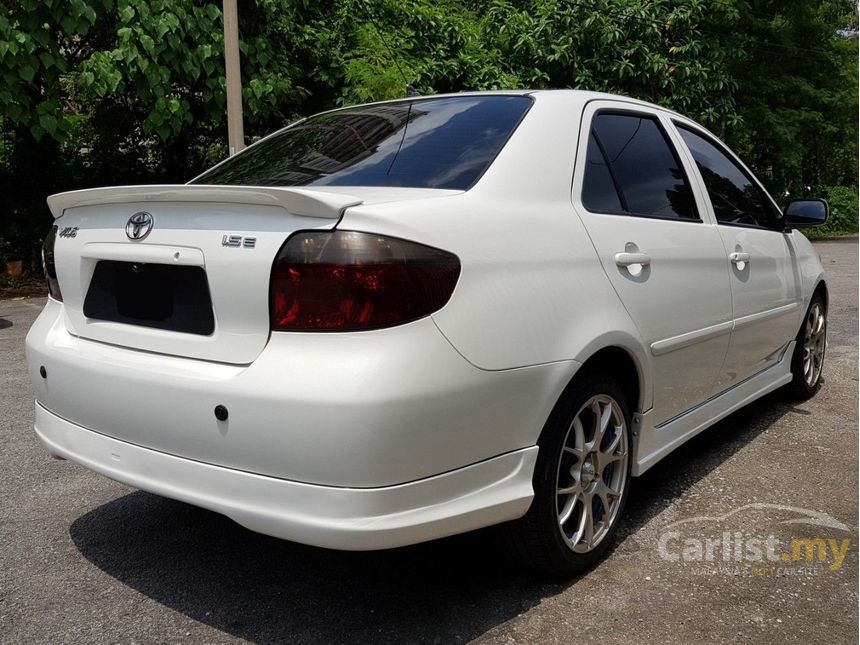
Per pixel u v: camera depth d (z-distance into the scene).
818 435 4.27
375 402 1.96
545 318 2.38
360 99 11.05
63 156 11.78
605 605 2.51
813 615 2.46
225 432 2.11
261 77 10.36
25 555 2.88
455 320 2.13
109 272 2.54
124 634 2.37
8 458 3.88
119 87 9.34
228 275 2.14
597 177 2.90
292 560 2.85
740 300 3.68
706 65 15.91
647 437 3.02
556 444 2.49
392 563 2.81
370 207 2.08
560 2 14.11
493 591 2.61
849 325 7.73
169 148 12.39
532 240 2.44
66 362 2.54
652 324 2.89
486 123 2.77
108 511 3.28
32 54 8.86
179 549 2.93
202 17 9.59
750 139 21.16
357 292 2.00
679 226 3.23
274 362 2.06
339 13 11.78
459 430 2.14
